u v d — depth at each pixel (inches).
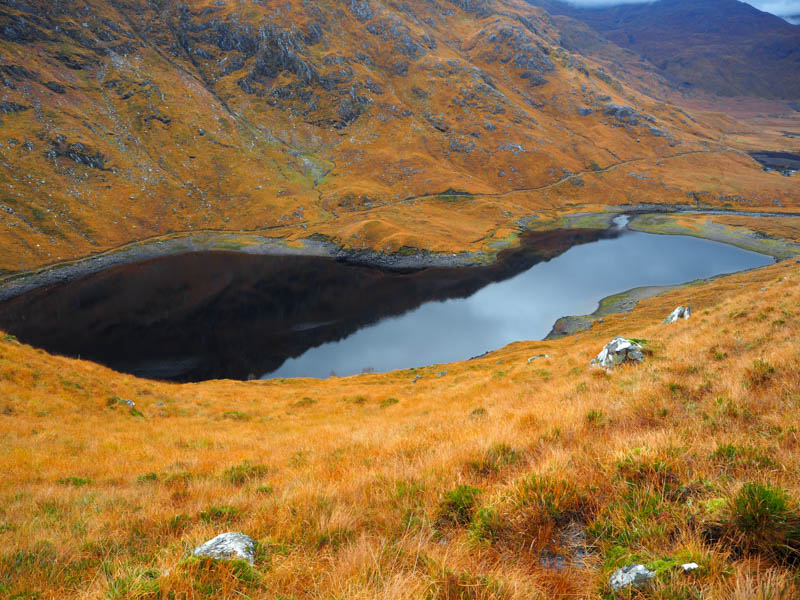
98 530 235.0
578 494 166.7
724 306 753.0
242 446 579.2
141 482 377.4
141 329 3376.0
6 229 5447.8
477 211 7667.3
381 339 3176.7
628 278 4439.0
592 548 142.8
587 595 118.1
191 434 677.3
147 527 233.3
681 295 3344.0
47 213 6013.8
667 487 163.0
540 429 295.6
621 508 153.0
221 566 141.8
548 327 3253.0
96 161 7229.3
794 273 818.8
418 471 245.4
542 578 130.0
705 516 133.2
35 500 303.1
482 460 238.1
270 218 7253.9
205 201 7465.6
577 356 863.1
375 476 251.3
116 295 4210.1
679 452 189.3
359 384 1665.8
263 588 138.0
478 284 4559.5
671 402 302.7
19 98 7519.7
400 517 186.7
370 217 6948.8
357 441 447.5
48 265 5206.7
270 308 3878.0
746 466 168.1
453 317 3595.0
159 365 2755.9
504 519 163.3
